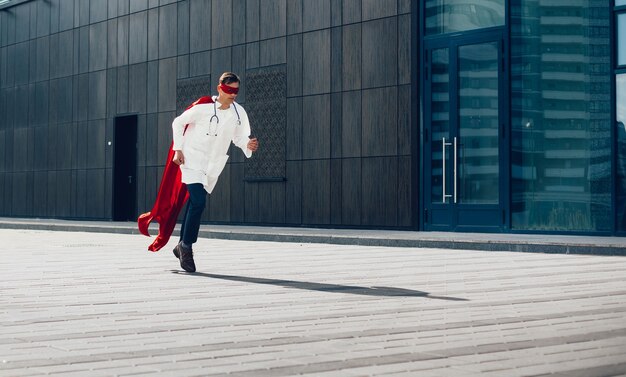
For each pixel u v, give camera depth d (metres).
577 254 10.48
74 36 22.16
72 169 22.19
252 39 17.73
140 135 20.31
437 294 6.25
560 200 13.32
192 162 7.86
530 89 13.60
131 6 20.55
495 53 13.94
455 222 14.41
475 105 14.18
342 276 7.67
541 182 13.49
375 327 4.73
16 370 3.60
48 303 5.82
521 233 13.61
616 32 12.88
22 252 11.05
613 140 12.83
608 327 4.66
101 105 21.36
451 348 4.05
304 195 16.70
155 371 3.57
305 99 16.69
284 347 4.12
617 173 12.82
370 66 15.59
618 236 12.76
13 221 21.02
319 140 16.42
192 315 5.24
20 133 23.88
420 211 14.89
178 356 3.90
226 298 6.09
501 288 6.62
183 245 8.05
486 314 5.20
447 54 14.53
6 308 5.56
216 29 18.50
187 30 19.17
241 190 17.98
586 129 13.11
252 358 3.84
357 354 3.92
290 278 7.50
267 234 14.14
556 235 13.16
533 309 5.41
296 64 16.86
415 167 14.90
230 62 18.19
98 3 21.45
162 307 5.61
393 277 7.56
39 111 23.22
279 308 5.55
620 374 3.41
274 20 17.28
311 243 13.27
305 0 16.69
